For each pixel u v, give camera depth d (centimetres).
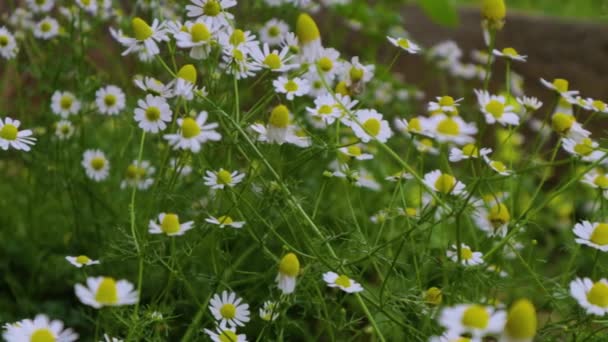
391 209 105
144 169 115
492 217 99
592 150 98
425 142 113
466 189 96
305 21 94
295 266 91
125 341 92
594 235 96
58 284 118
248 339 106
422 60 186
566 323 97
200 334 102
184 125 92
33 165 119
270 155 102
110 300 86
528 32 192
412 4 205
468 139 90
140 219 108
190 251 99
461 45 197
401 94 147
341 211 122
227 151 103
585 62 188
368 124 99
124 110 119
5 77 126
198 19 100
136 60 120
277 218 108
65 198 125
